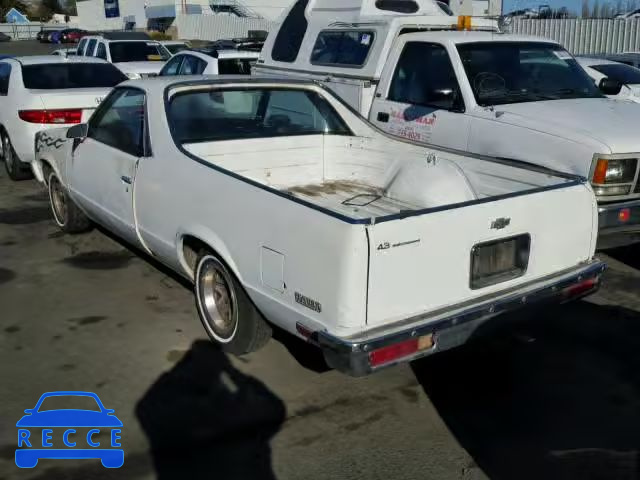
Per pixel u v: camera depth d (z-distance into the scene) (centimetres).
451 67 634
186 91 497
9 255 626
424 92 658
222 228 395
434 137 638
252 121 527
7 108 870
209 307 443
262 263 366
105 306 514
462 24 722
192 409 379
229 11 4709
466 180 468
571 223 404
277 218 353
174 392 396
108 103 558
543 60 677
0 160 1064
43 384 404
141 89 511
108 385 403
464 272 357
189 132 497
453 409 382
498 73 634
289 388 402
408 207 489
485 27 763
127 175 498
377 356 323
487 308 358
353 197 517
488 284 369
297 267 342
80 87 873
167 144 461
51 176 668
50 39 5381
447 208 346
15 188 891
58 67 894
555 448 346
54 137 646
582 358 440
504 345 459
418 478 323
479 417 374
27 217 753
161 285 556
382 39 702
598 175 513
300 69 805
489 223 360
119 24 5578
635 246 623
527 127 558
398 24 697
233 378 412
